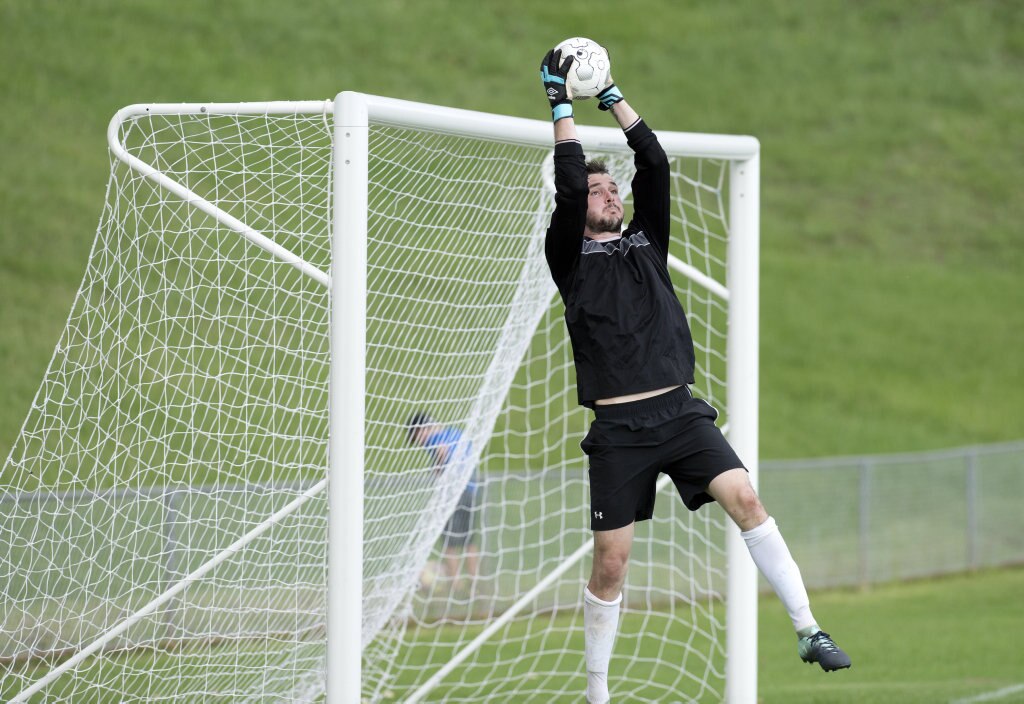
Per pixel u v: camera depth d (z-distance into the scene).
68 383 19.55
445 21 104.25
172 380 34.53
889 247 84.06
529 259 22.05
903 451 59.16
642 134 16.53
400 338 19.61
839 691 26.08
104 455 32.88
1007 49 113.69
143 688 21.30
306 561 20.20
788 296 75.69
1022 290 80.38
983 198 91.62
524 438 44.19
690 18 113.94
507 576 35.59
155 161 18.59
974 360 71.00
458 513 33.03
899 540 46.34
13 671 22.42
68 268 58.38
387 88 90.06
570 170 15.73
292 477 20.86
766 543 15.76
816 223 86.06
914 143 98.25
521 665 30.50
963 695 25.06
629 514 15.90
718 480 15.77
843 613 39.38
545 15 109.56
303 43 94.31
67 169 67.12
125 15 90.06
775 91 103.44
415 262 19.44
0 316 53.38
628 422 15.76
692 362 16.23
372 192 18.34
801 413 62.56
